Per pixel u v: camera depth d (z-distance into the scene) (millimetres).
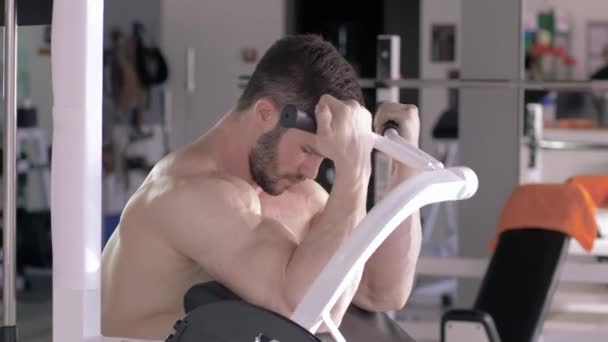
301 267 1575
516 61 4746
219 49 8656
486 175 4801
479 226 4828
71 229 1548
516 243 3193
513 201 3279
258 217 1681
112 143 7906
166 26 8648
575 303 3688
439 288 6711
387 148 1546
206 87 8688
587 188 4484
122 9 8289
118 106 8000
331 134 1519
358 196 1575
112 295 1841
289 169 1780
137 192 1834
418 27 9688
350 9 10438
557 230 3154
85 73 1531
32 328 5062
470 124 4805
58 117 1542
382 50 4023
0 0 1669
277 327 1362
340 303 1688
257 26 8617
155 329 1791
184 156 1813
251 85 1809
